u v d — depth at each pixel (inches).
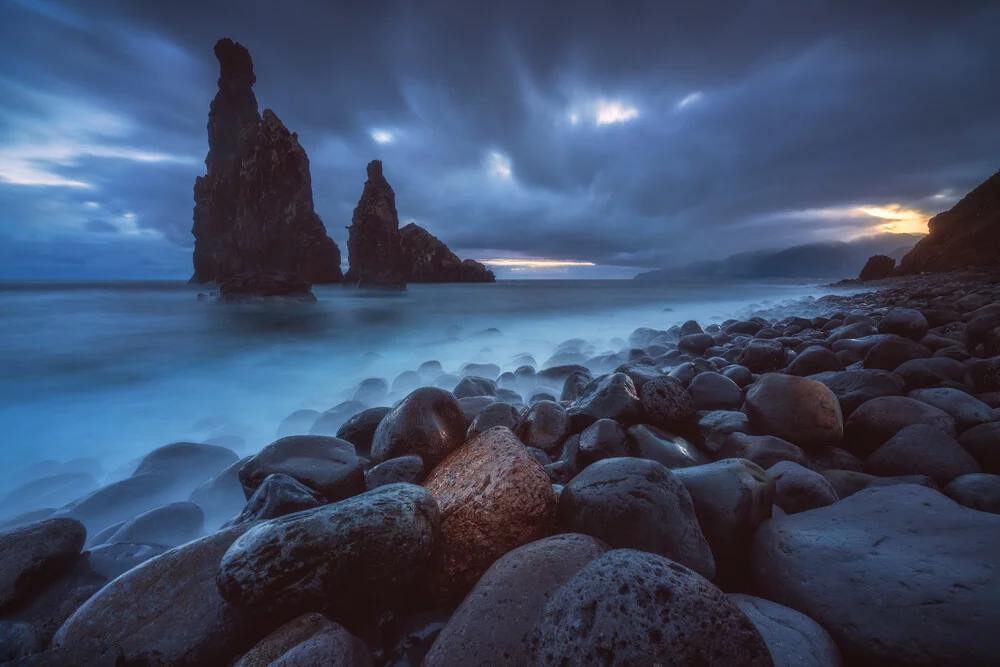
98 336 665.6
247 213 2069.4
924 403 144.8
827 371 219.3
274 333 690.2
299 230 2128.4
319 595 76.5
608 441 146.4
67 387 400.2
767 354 264.8
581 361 368.5
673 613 54.8
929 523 83.3
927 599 68.3
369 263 1882.4
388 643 80.7
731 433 153.2
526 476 91.9
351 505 81.9
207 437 271.3
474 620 69.3
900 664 65.7
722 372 239.9
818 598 76.2
